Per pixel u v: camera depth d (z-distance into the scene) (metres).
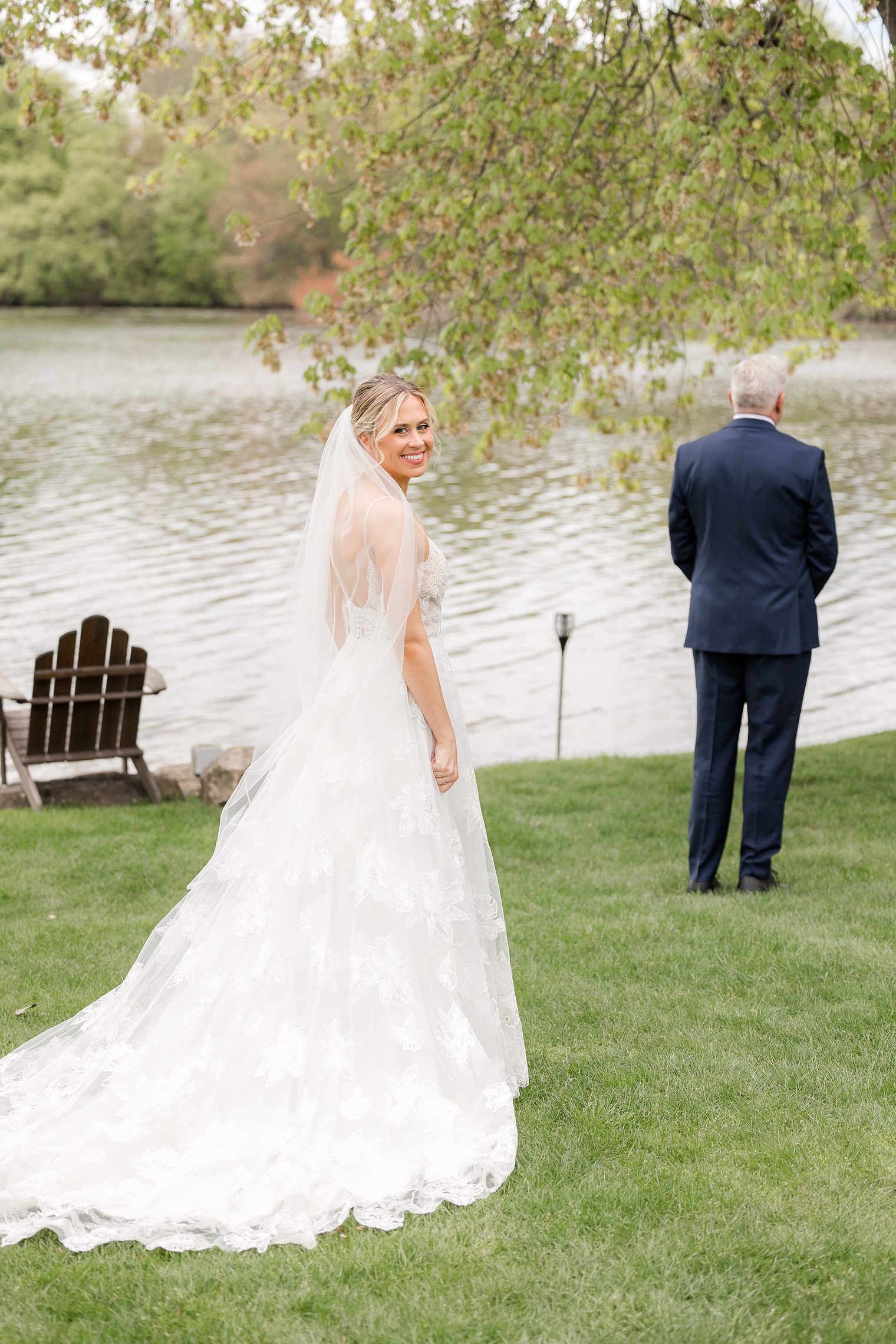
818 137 7.45
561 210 8.56
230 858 3.38
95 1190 3.00
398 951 3.19
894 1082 3.62
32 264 75.38
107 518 21.53
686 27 7.88
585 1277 2.68
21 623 14.62
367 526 3.32
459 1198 2.98
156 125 8.75
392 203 8.32
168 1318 2.58
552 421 8.92
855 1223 2.87
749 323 7.34
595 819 7.21
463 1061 3.22
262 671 12.77
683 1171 3.12
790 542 5.31
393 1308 2.59
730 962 4.61
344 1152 3.04
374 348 8.56
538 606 15.98
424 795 3.31
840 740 9.77
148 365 50.38
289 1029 3.15
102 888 5.80
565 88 8.54
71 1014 4.19
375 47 8.62
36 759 7.69
